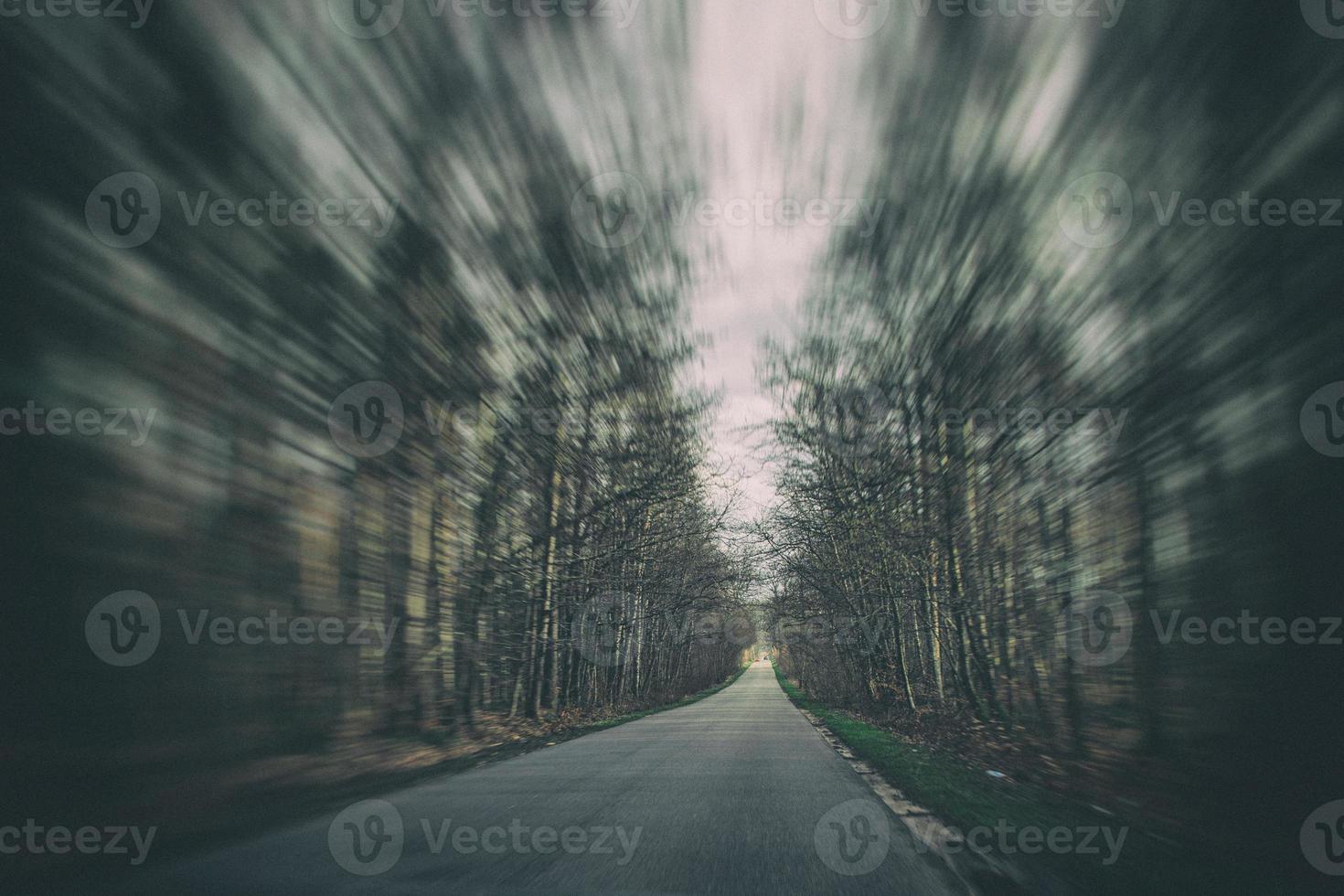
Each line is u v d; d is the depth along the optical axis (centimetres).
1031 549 1496
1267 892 517
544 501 2058
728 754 1459
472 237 1249
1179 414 899
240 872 565
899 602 2123
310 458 1198
